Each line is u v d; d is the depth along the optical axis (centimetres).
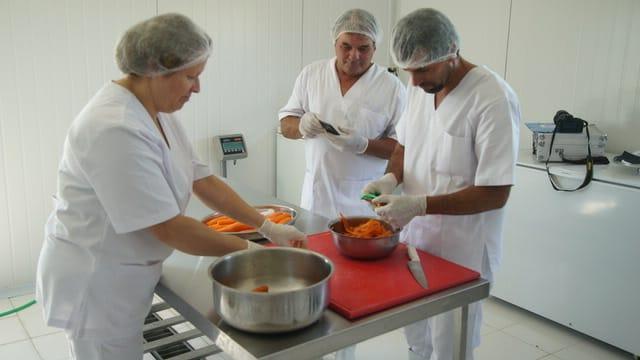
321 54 404
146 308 143
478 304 192
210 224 178
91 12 305
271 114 390
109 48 314
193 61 123
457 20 375
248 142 385
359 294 129
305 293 109
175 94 128
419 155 194
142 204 118
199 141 362
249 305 108
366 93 241
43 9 290
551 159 275
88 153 117
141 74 124
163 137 139
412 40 161
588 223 254
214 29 351
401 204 163
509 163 165
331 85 246
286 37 384
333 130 223
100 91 128
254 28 368
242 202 160
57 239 134
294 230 156
